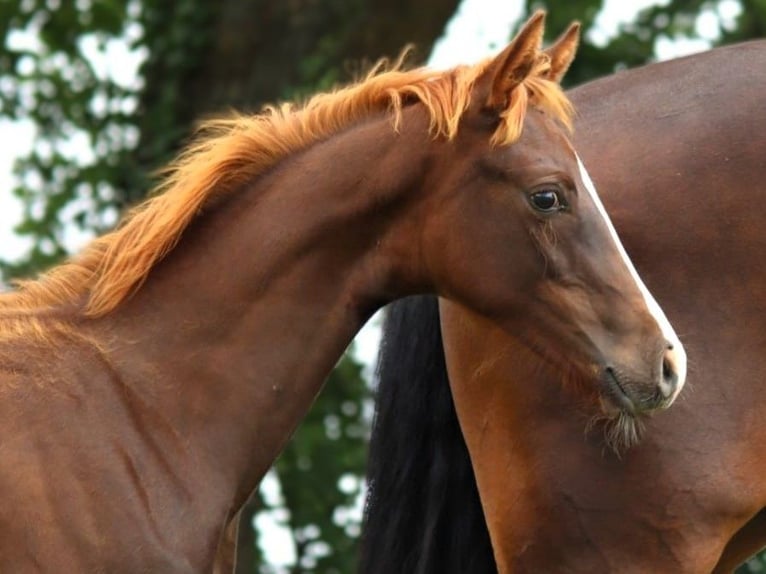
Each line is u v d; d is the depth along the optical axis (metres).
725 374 8.88
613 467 8.88
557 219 8.51
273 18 19.11
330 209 8.64
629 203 9.07
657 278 8.98
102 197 21.16
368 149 8.67
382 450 9.92
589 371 8.52
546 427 9.01
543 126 8.60
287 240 8.62
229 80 19.12
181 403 8.46
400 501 9.88
